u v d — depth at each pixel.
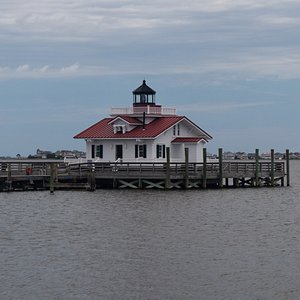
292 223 77.06
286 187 126.94
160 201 95.00
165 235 66.81
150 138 116.75
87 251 58.75
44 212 84.12
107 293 46.84
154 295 46.44
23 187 109.62
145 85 124.81
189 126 124.75
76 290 47.38
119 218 78.50
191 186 113.00
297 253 58.09
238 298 45.75
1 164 111.50
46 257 56.31
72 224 74.00
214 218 79.81
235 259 55.69
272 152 125.44
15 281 49.19
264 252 58.47
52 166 105.31
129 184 111.19
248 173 121.31
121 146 119.75
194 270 52.22
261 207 92.69
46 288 47.69
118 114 122.25
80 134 122.31
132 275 50.88
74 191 107.62
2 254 57.31
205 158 112.88
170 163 110.75
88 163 111.94
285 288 47.69
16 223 74.88
